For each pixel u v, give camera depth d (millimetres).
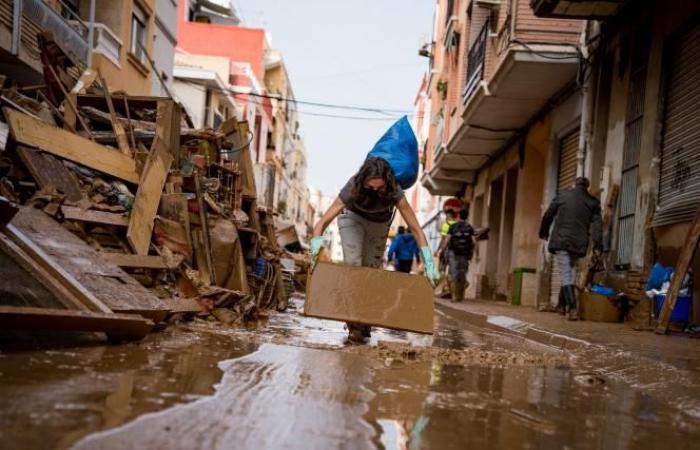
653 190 9438
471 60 17828
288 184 62594
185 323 5930
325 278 5762
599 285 10820
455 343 6641
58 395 2547
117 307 4457
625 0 10672
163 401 2619
